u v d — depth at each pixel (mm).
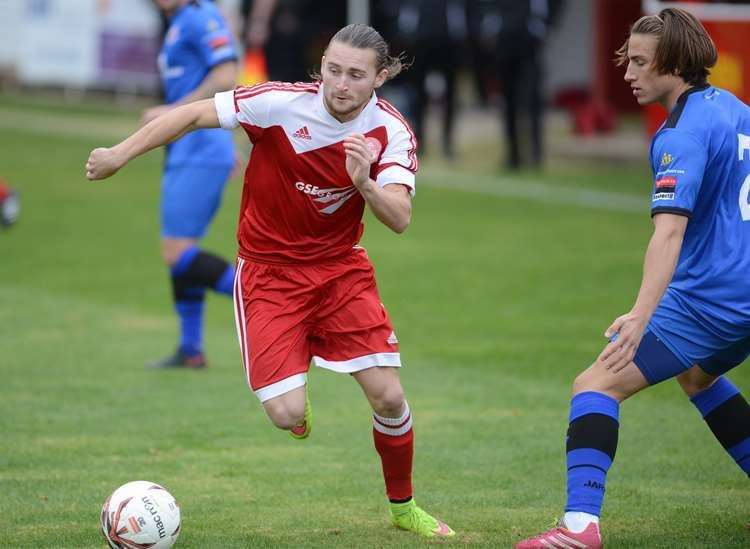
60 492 19500
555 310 35938
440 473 20844
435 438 23250
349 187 17031
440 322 34750
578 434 15930
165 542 15789
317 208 17109
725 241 15914
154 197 58656
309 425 17703
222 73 28953
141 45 85188
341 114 16562
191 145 29078
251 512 18531
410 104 66625
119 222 52438
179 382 28250
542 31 62219
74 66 87125
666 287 15250
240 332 17562
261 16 68062
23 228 50750
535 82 63688
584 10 82500
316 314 17422
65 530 17406
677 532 17281
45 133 75500
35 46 88312
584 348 31312
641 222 50938
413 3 62344
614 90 82375
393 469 17406
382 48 16359
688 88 16297
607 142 71375
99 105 88000
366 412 25672
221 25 29266
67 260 44781
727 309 15875
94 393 27000
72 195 58281
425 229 50156
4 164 65312
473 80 82688
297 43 68875
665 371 16031
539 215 53000
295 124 16781
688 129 15711
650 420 24859
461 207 55062
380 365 17172
